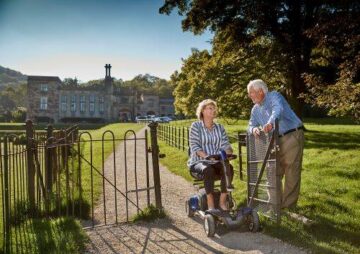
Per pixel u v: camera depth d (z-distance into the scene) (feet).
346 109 47.50
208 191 20.79
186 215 24.91
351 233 19.62
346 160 44.32
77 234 19.94
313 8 81.05
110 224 23.34
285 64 85.61
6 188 19.92
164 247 19.12
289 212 22.72
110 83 366.22
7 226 19.67
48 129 35.42
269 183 21.74
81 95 360.69
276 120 20.54
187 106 106.42
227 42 88.69
